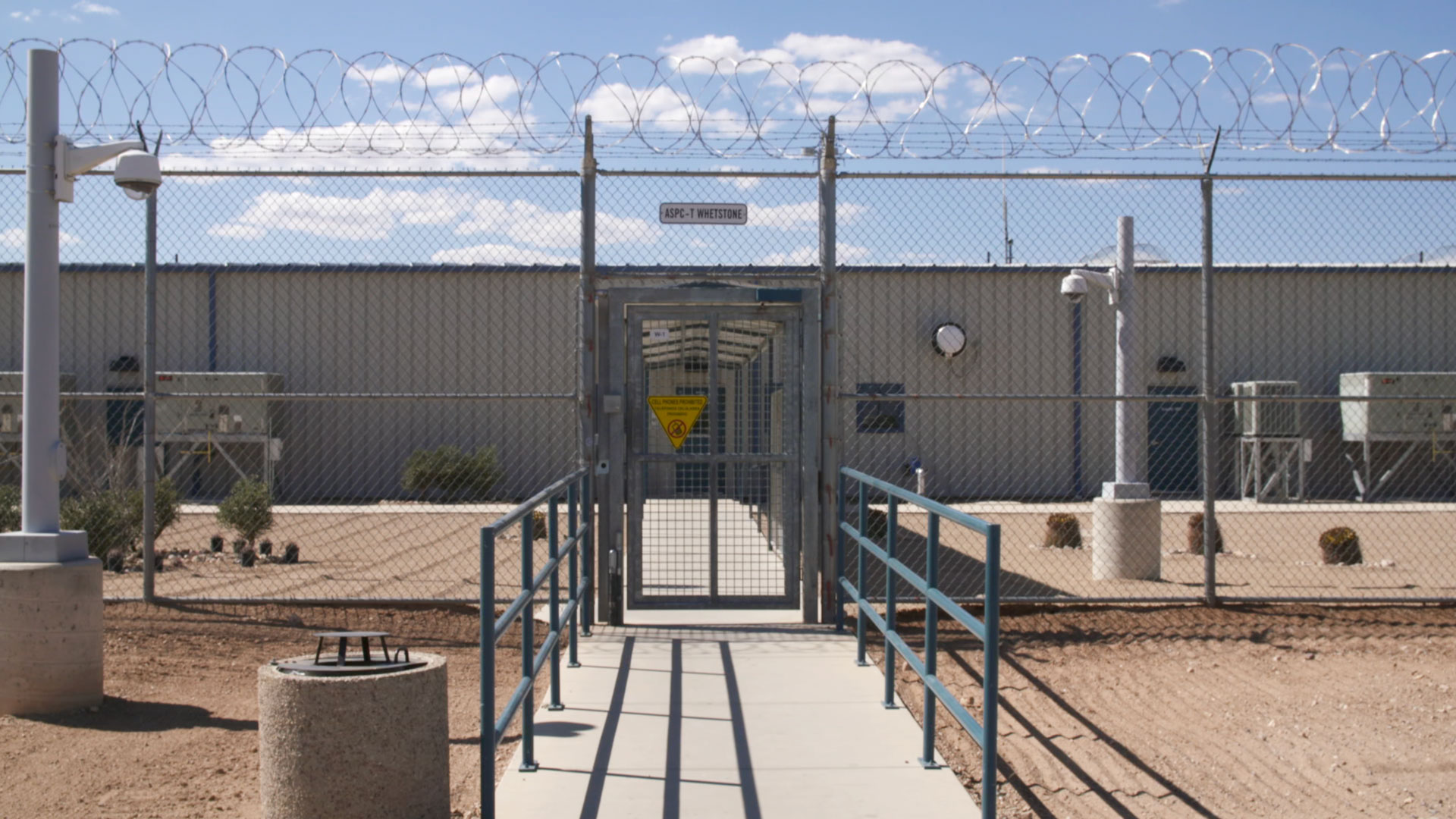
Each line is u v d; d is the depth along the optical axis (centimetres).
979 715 585
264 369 1972
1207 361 815
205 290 1975
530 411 1975
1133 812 461
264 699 368
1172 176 792
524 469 1972
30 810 433
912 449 2041
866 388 2033
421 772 372
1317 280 2062
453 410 1984
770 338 864
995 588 391
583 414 784
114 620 757
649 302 788
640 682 637
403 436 1988
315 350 1975
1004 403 2056
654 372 815
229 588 998
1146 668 689
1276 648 734
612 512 791
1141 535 1072
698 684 630
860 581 679
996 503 1970
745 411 849
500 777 477
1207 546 827
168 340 1972
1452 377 1962
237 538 1363
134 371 1955
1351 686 653
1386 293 2067
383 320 1975
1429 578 1088
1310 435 2070
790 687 625
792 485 802
